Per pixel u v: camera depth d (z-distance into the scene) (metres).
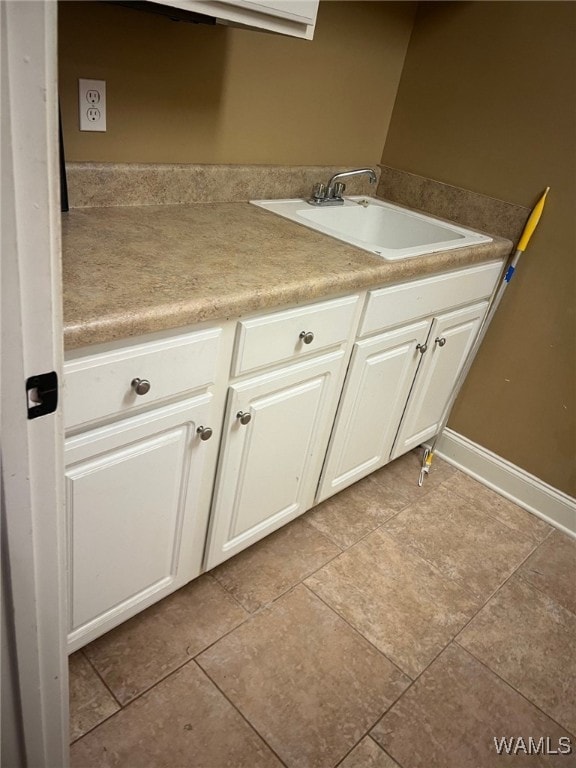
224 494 1.44
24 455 0.67
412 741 1.35
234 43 1.60
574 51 1.76
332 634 1.58
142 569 1.35
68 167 1.42
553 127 1.86
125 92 1.45
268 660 1.48
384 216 2.18
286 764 1.26
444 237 2.02
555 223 1.94
